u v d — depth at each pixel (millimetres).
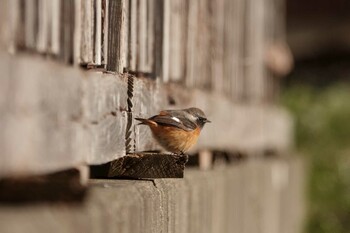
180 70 12758
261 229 18656
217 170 13930
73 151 7434
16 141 6164
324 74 43250
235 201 14938
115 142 9016
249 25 20844
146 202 8438
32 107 6438
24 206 5977
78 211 6375
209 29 15477
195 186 11258
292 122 31422
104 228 6793
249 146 19453
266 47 24047
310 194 30625
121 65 9406
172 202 9797
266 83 24109
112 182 8969
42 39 6906
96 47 8445
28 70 6375
